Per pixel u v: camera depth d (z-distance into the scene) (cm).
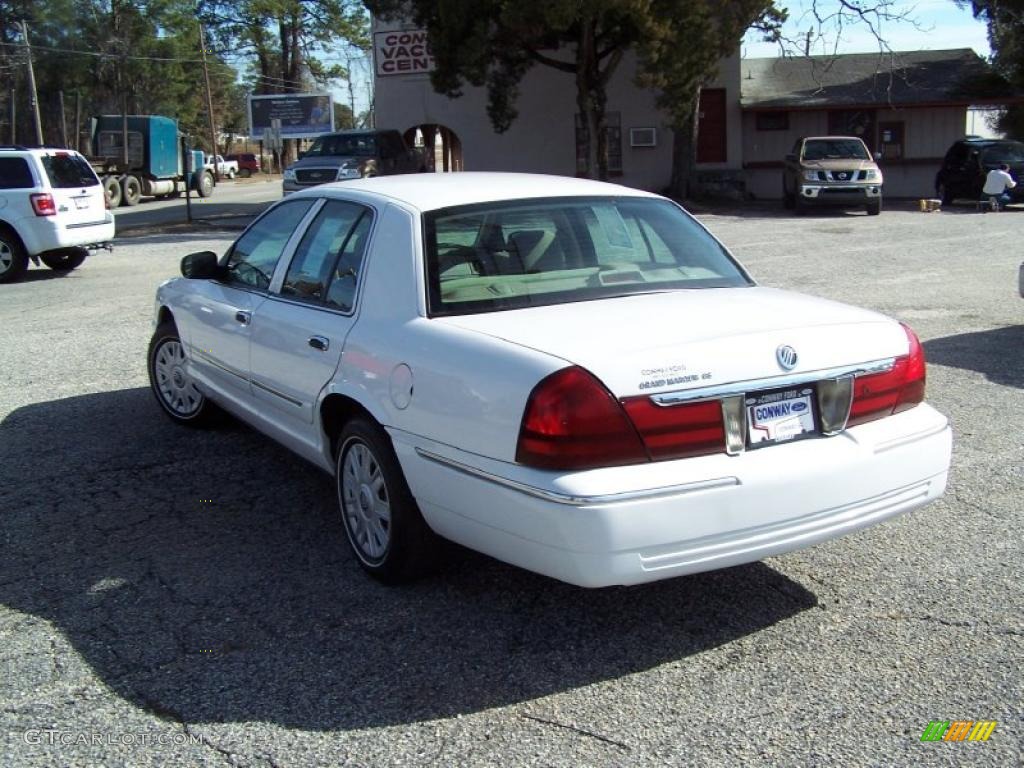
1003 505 525
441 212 453
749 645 389
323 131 6203
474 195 471
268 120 6203
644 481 346
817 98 3109
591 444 345
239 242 604
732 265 488
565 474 346
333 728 338
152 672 375
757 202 2988
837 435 386
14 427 694
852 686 359
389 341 421
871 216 2411
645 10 2333
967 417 681
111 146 3809
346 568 465
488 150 3073
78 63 5425
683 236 492
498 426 362
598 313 402
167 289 684
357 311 452
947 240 1816
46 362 896
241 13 6047
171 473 599
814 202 2405
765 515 361
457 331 397
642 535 343
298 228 535
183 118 6638
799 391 379
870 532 495
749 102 3114
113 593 442
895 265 1480
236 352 561
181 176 4041
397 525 423
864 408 394
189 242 2134
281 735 334
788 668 372
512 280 432
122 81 5616
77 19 5428
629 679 366
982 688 355
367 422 434
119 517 530
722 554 358
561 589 439
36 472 602
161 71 5853
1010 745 322
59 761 321
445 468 385
